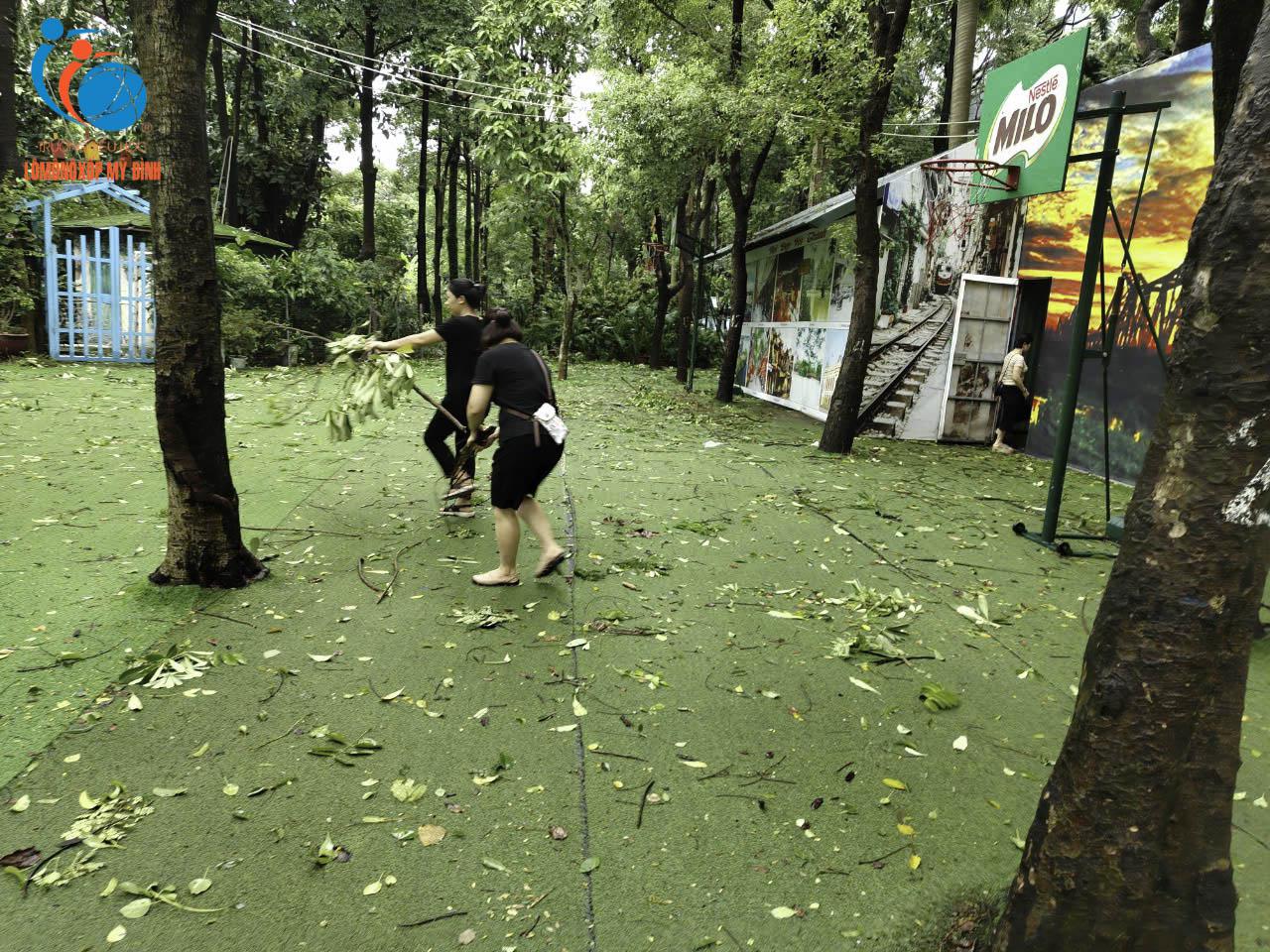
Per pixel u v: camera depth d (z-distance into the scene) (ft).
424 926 6.86
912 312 36.24
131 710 9.96
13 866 7.31
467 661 11.78
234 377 42.65
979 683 11.82
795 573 16.52
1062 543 18.88
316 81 67.82
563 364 56.54
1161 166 26.58
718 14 39.88
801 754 9.73
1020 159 22.62
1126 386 28.19
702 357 77.46
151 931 6.68
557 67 47.24
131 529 16.76
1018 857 8.00
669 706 10.76
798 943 6.84
